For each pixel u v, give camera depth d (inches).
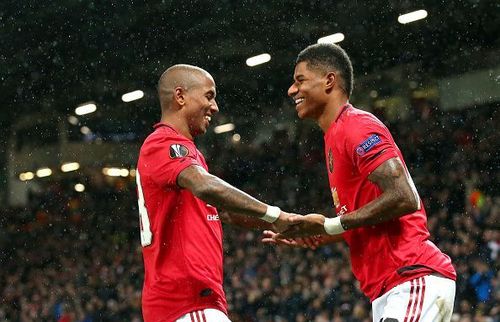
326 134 177.9
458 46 835.4
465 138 818.8
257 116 1019.9
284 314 638.5
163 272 169.9
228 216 199.9
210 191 163.5
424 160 835.4
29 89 931.3
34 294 876.6
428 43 833.5
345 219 165.3
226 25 780.6
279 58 857.5
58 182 1099.9
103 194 1085.8
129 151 1098.1
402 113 895.1
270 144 995.9
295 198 933.2
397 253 167.5
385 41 829.8
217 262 172.4
